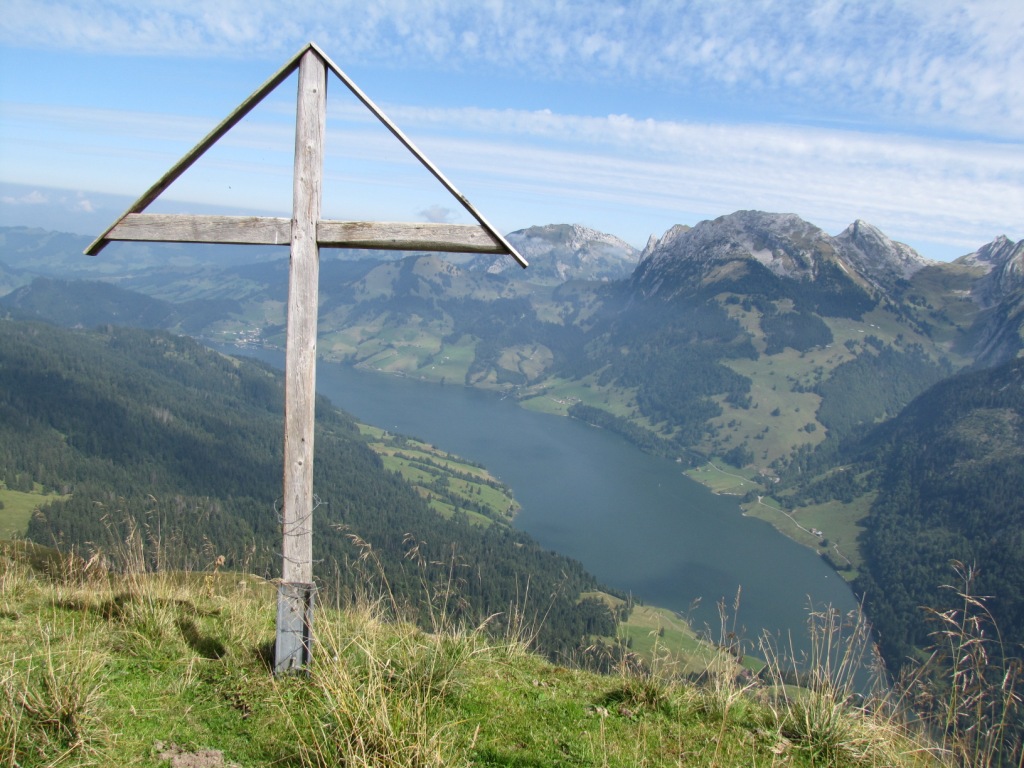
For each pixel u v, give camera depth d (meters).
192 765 3.77
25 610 5.92
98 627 5.50
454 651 5.34
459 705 4.77
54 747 3.70
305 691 4.62
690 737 4.75
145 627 5.49
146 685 4.59
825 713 4.86
